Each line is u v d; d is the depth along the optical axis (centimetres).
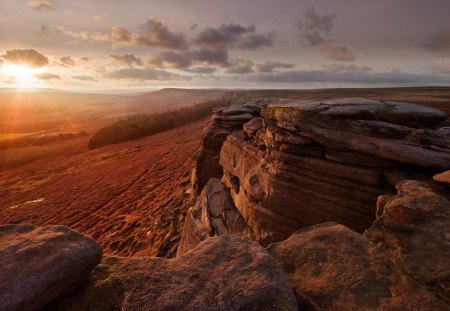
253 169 1884
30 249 472
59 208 6506
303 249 719
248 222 1797
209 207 2209
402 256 704
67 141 16900
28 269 437
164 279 514
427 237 756
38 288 427
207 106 18362
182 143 10806
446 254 691
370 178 1264
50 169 10488
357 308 535
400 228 802
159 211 4219
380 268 629
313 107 1547
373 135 1321
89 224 5312
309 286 603
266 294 475
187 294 474
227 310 445
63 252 480
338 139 1364
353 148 1323
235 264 548
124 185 7356
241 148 2317
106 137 14512
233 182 2270
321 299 566
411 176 1184
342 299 558
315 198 1427
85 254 503
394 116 1438
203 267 546
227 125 3328
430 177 1146
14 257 455
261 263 546
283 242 763
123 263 574
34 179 9344
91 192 7281
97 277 533
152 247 3044
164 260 578
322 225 838
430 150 1188
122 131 14650
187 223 2461
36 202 7125
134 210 5416
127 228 4144
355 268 634
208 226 2091
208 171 3406
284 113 1708
